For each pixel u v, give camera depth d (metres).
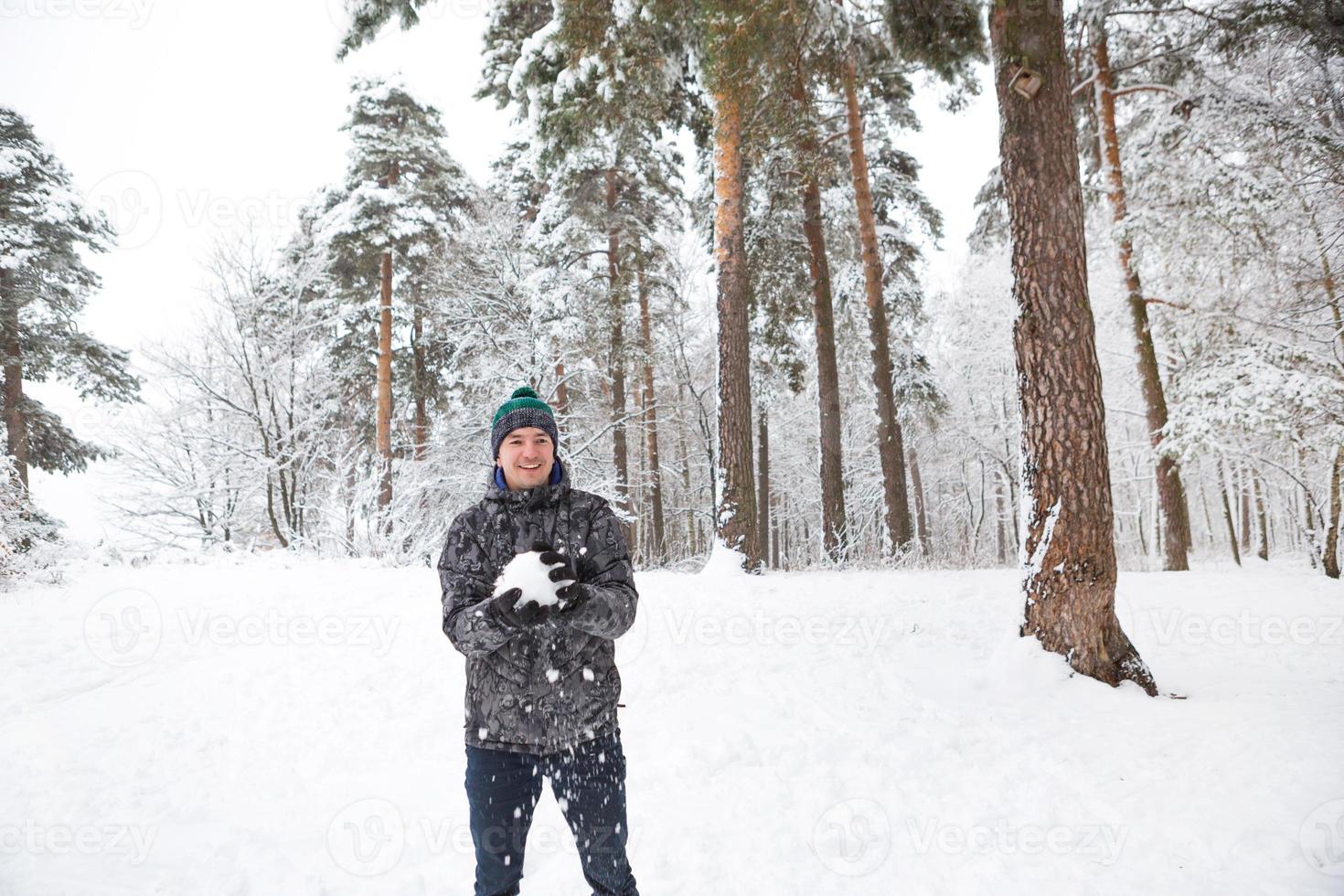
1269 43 11.90
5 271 16.84
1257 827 2.68
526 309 16.16
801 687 4.66
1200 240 12.84
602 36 8.69
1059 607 4.83
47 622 5.68
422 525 14.47
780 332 17.95
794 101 7.73
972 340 27.39
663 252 19.48
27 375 18.16
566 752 1.95
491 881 1.92
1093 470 4.84
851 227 16.86
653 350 19.69
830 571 11.32
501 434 2.11
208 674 4.72
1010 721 4.04
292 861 2.72
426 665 4.97
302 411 17.20
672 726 4.01
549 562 1.74
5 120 17.09
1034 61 5.00
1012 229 5.14
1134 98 14.99
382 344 17.91
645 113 10.10
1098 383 4.95
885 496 13.66
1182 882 2.40
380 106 18.19
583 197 17.05
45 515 14.15
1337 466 11.61
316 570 8.70
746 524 10.05
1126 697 4.45
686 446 27.92
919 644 5.74
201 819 3.04
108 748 3.65
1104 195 15.11
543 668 1.95
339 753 3.70
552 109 10.06
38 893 2.46
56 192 17.30
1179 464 13.55
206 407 16.38
